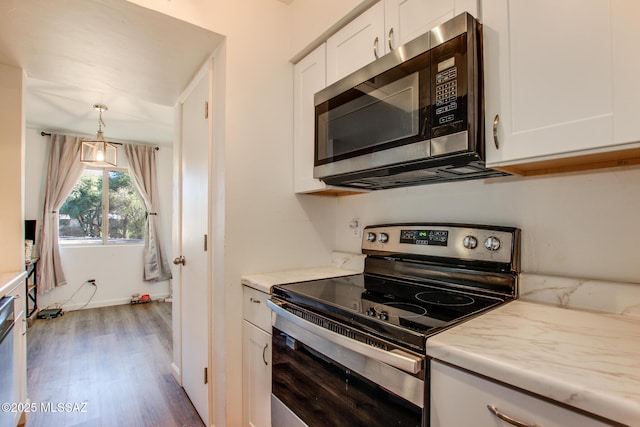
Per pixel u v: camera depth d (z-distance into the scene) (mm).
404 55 1132
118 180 4727
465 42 955
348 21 1466
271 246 1753
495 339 759
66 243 4352
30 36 1534
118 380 2344
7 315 1489
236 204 1638
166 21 1455
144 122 3842
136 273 4715
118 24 1457
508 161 942
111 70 1888
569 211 1081
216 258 1688
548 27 857
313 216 1926
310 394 1158
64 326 3580
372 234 1695
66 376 2408
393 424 838
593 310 995
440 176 1306
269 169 1751
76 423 1847
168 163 5047
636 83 719
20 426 1814
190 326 2057
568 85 819
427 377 766
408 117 1111
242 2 1665
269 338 1424
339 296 1223
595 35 779
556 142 838
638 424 473
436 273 1396
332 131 1472
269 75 1758
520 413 610
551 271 1116
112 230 4672
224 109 1618
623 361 631
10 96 1857
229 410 1607
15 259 1892
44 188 4125
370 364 910
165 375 2424
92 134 4363
